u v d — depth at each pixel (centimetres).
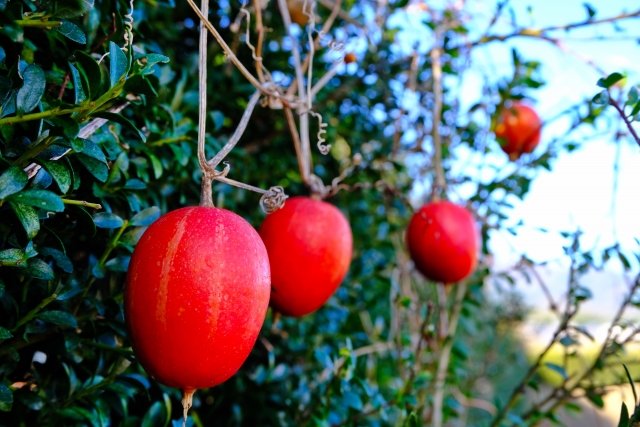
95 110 21
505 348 82
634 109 28
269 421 36
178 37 41
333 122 48
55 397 25
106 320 25
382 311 58
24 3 22
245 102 43
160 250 20
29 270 21
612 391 39
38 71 20
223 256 20
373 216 52
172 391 30
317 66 47
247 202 42
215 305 20
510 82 46
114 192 25
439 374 49
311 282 28
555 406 41
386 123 52
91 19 26
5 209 21
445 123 51
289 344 41
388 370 55
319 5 48
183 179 31
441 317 50
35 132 21
